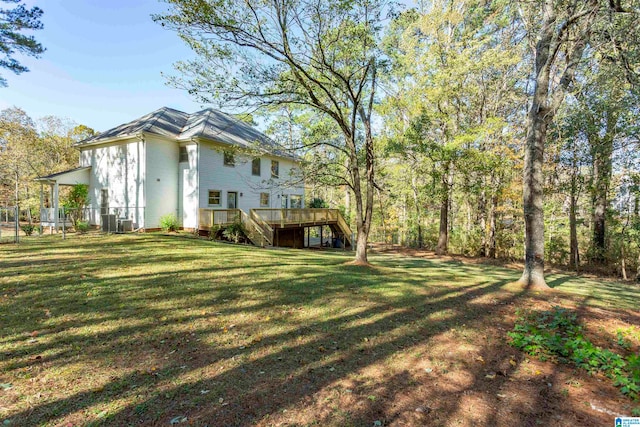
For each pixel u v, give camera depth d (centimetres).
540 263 792
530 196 800
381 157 1565
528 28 1120
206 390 279
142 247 1062
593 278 1257
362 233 975
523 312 555
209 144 1712
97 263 776
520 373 335
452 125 1579
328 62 838
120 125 1862
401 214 2611
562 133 1280
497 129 1498
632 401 285
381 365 340
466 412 260
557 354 380
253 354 352
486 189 1523
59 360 321
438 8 1448
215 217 1514
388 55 930
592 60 1012
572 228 1433
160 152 1630
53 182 1606
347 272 828
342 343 391
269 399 269
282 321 453
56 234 1428
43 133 2797
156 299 521
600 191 1323
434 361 355
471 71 1423
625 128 1131
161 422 234
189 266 780
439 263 1394
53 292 535
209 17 649
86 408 246
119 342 366
